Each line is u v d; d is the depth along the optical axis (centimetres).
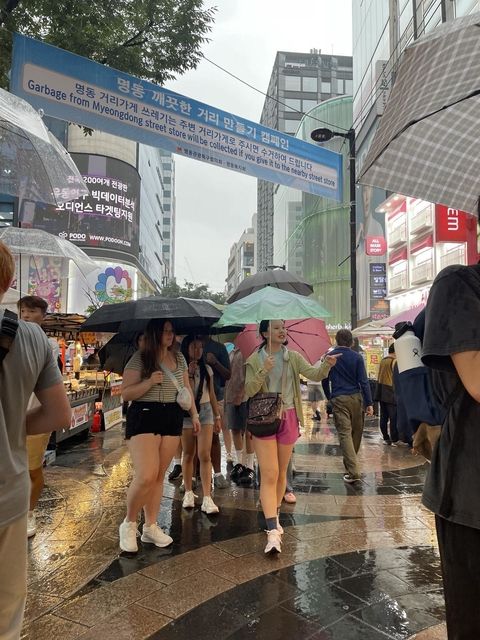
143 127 610
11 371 165
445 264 1977
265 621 288
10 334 166
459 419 157
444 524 160
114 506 510
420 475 657
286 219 6078
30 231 640
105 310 435
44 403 187
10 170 464
